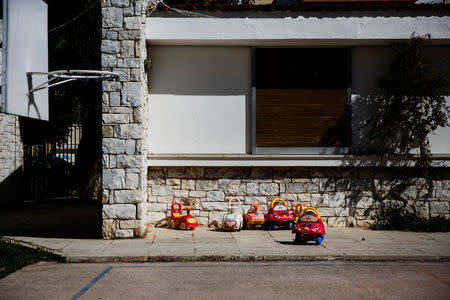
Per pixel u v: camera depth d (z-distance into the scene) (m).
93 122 19.81
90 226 12.52
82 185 20.09
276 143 12.07
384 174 12.06
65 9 18.23
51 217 14.32
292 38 11.58
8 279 7.38
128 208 10.50
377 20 11.61
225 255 8.71
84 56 18.36
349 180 12.05
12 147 16.33
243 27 11.61
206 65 12.14
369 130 12.09
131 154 10.56
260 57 12.16
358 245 9.69
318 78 12.17
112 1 10.65
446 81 11.34
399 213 11.87
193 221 11.45
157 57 12.10
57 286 6.91
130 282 7.11
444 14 11.62
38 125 18.89
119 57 10.60
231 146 12.12
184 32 11.59
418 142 12.08
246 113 12.14
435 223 11.52
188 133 12.11
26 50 9.15
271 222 11.50
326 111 12.14
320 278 7.30
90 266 8.33
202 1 12.45
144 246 9.61
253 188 12.01
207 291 6.56
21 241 10.11
